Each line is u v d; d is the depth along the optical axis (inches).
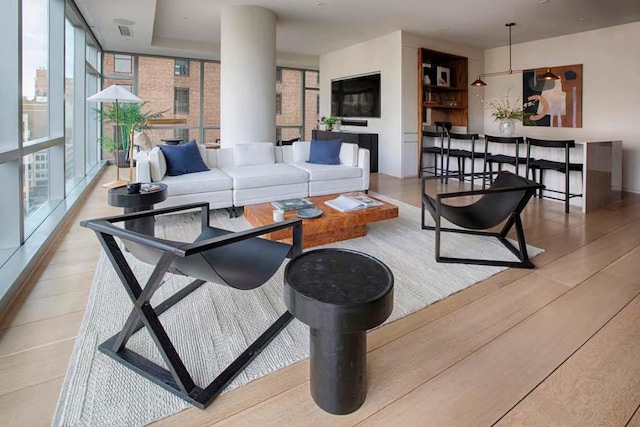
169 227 148.3
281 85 407.2
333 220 120.3
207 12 233.0
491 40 287.9
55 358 68.2
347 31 271.9
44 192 164.4
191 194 156.5
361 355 56.4
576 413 56.4
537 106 285.0
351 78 324.2
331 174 188.2
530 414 56.2
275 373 65.5
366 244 131.4
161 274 58.2
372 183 257.0
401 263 114.0
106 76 333.4
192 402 57.7
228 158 192.5
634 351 71.1
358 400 56.9
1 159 98.3
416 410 57.1
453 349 72.0
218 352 70.8
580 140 262.1
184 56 352.5
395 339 75.2
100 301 88.7
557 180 203.6
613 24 239.6
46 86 164.9
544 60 280.2
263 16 221.3
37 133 150.7
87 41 250.8
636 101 234.8
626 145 240.5
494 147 236.7
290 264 63.6
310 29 266.4
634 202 203.3
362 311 50.7
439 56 293.4
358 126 321.4
